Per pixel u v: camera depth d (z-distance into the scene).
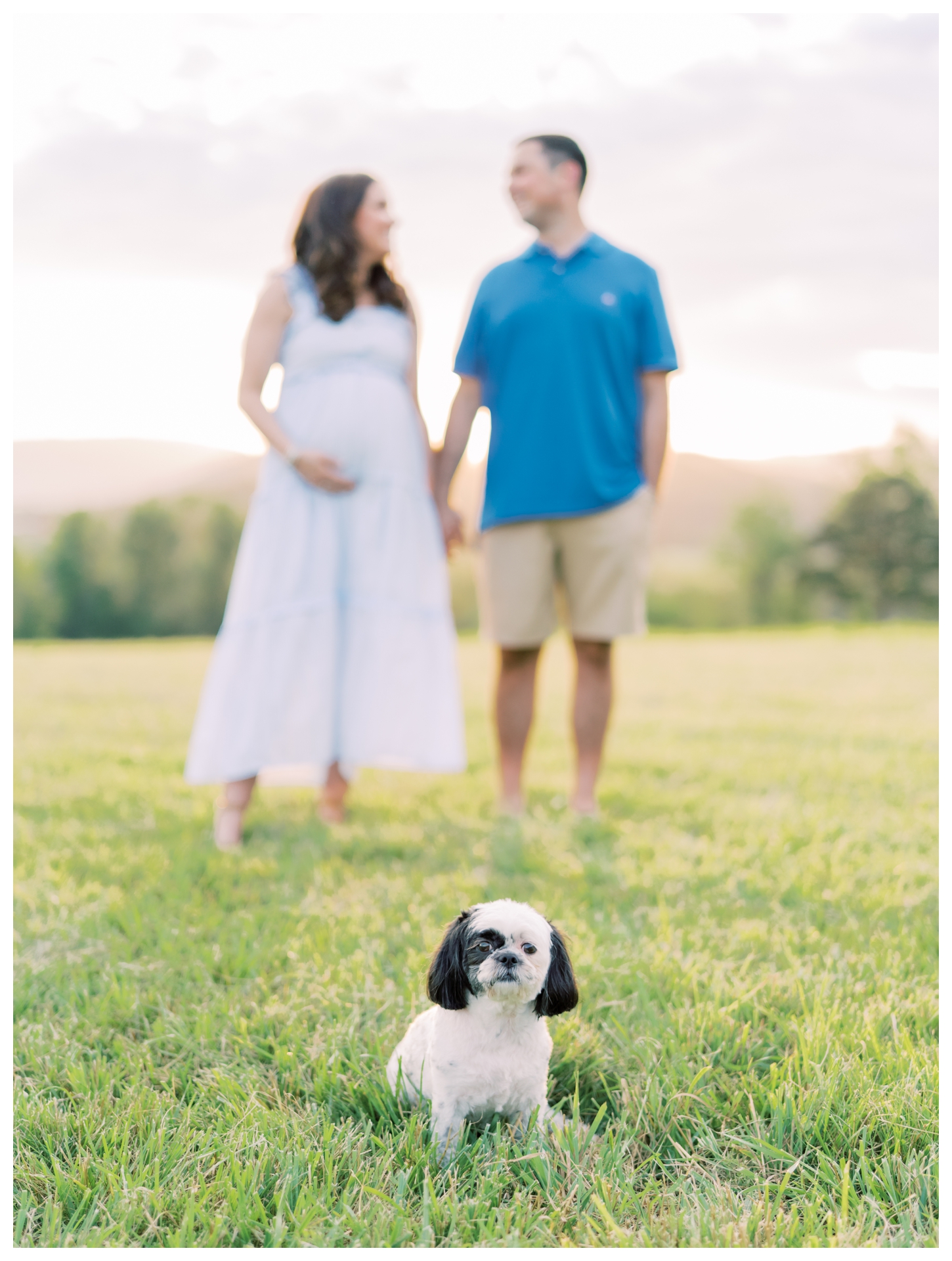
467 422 5.14
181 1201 1.98
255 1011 2.73
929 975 2.95
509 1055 2.22
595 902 3.65
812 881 3.81
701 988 2.84
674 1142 2.19
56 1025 2.70
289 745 4.49
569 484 4.74
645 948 3.13
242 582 4.61
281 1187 2.03
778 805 5.07
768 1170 2.13
